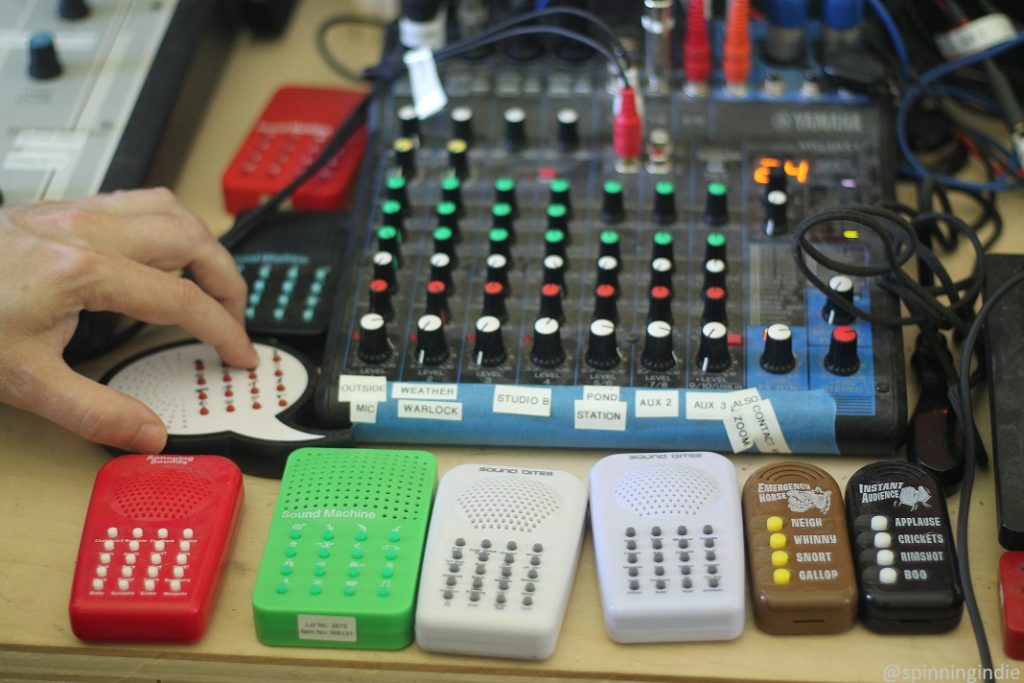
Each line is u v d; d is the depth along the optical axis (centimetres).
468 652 73
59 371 82
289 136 109
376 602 73
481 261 93
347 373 87
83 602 74
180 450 85
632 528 76
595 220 95
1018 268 88
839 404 83
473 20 112
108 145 102
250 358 89
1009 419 80
